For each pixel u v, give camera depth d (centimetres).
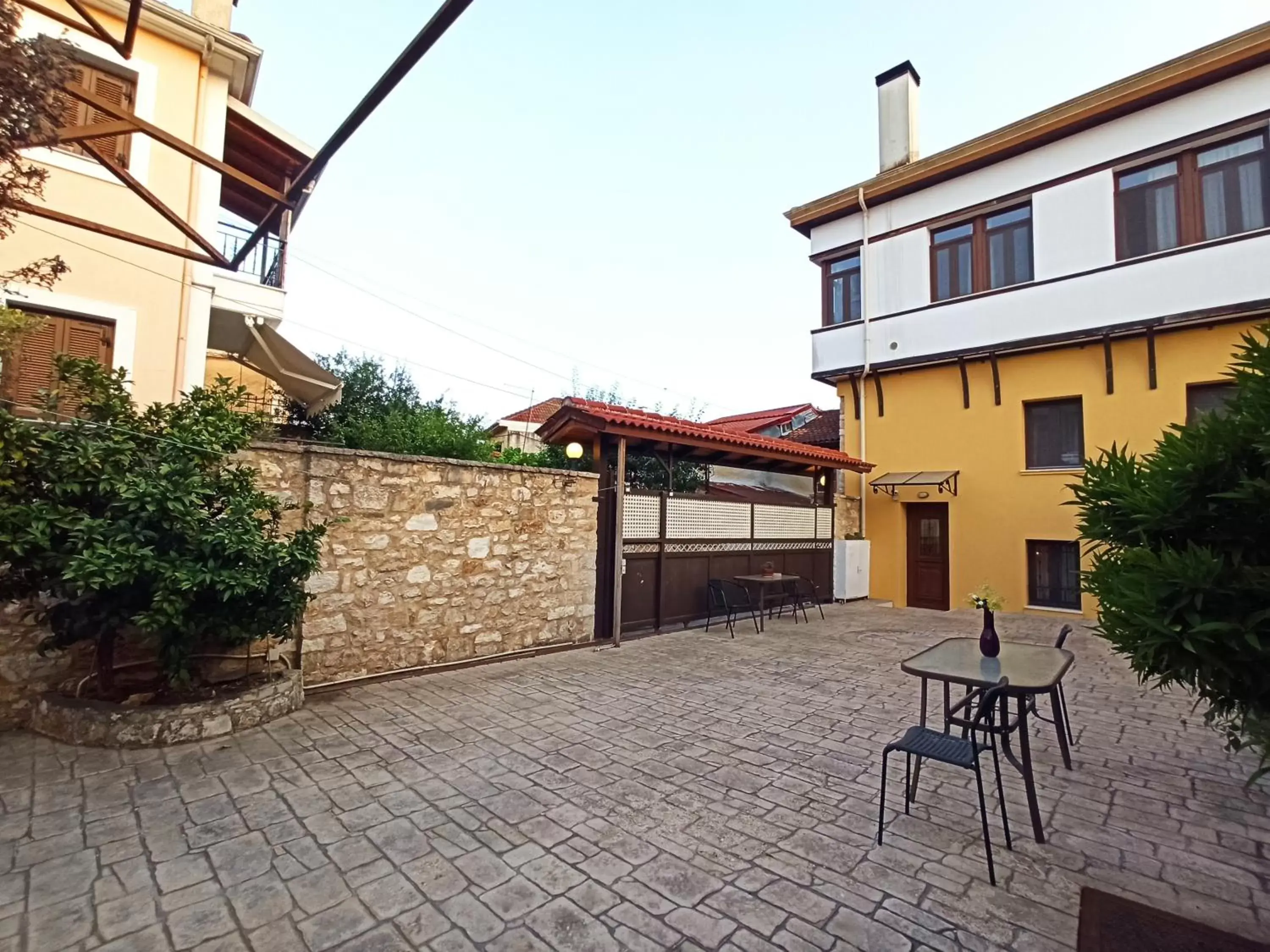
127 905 241
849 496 1302
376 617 579
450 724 464
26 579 396
